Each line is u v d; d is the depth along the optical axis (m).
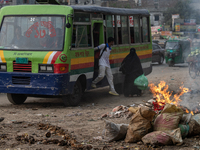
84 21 8.98
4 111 7.83
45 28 8.34
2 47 8.47
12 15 8.66
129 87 10.36
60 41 8.13
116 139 5.22
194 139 5.27
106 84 10.17
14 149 4.67
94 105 9.03
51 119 6.93
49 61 7.88
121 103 9.30
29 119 6.87
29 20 8.49
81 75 8.98
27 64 8.05
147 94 11.02
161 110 5.48
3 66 8.27
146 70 12.66
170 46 22.69
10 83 8.20
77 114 7.47
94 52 9.93
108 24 10.27
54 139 5.11
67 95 8.54
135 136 5.09
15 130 5.80
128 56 10.30
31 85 8.03
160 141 4.88
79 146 4.80
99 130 5.98
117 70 10.69
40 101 9.92
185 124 5.33
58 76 7.84
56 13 8.33
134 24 11.86
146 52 12.62
